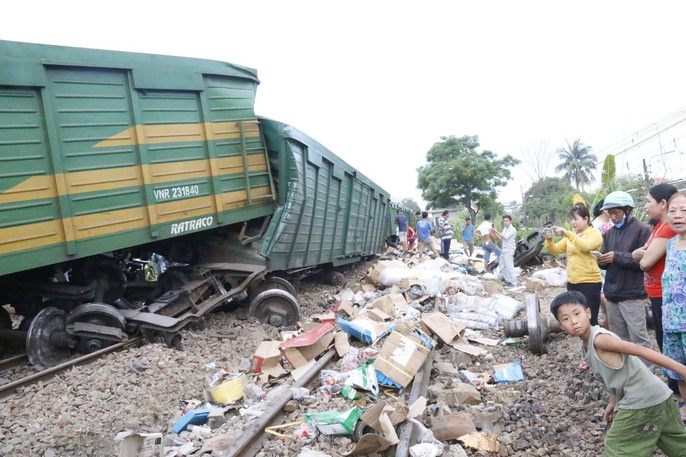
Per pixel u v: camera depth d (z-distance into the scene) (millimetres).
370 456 4098
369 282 12977
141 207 7930
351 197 15148
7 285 7922
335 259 14609
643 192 15938
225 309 10406
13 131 6477
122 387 5816
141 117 7977
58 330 7293
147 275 10773
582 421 4754
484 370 6625
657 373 5578
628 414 3260
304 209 11312
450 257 20531
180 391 6070
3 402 5613
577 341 6953
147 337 7777
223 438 4496
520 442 4445
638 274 5152
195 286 8758
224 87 9602
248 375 6629
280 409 5070
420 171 56656
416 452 3953
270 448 4355
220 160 9352
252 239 10133
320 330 7184
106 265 8531
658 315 4684
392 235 26625
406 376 5719
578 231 5965
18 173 6492
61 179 6898
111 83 7633
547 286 12430
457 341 7445
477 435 4438
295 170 10578
